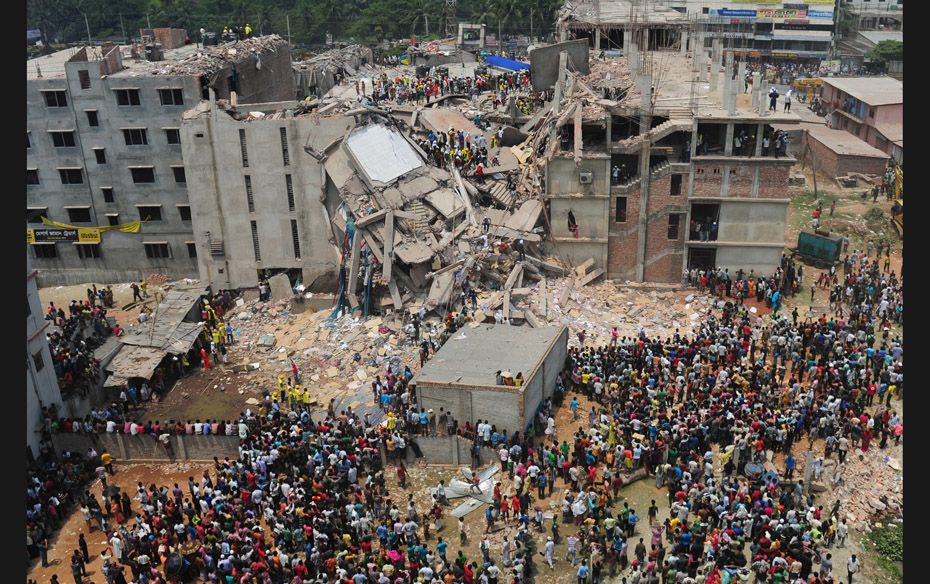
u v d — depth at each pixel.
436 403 49.47
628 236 67.06
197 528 43.34
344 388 57.62
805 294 66.25
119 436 52.34
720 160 63.72
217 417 56.72
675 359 53.25
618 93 72.31
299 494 44.56
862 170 94.69
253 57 81.31
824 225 83.00
